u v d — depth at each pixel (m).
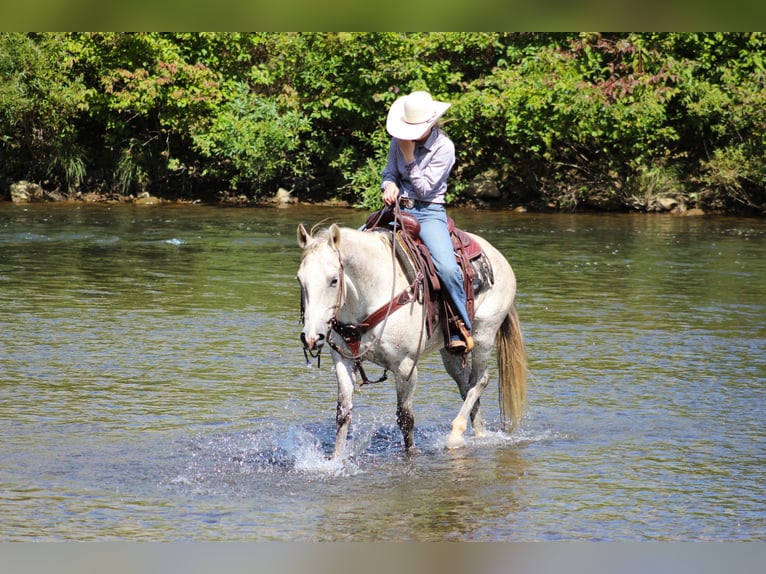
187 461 8.18
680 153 29.00
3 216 25.25
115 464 8.05
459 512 7.16
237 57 29.88
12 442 8.50
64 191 29.98
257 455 8.38
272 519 7.00
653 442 8.82
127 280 16.67
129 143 30.23
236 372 11.04
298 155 29.44
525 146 28.02
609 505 7.33
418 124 8.30
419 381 10.96
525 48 28.73
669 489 7.66
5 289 15.66
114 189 30.12
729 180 26.64
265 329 13.16
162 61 28.69
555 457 8.44
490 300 8.95
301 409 9.79
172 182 30.73
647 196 27.94
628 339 12.79
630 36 27.23
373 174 28.11
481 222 25.33
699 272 18.11
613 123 26.73
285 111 29.28
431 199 8.57
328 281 7.32
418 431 9.20
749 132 27.11
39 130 29.19
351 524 6.93
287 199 29.52
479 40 28.50
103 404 9.70
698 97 27.11
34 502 7.20
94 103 29.05
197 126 28.95
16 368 10.95
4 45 27.66
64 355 11.57
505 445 8.78
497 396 10.63
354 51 28.56
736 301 15.38
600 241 22.19
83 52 28.69
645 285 16.73
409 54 28.72
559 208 28.45
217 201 29.78
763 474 8.01
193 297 15.27
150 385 10.41
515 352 9.23
